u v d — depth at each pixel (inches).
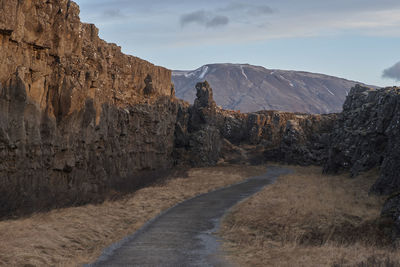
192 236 1010.7
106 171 1833.2
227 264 708.0
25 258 680.4
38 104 1256.8
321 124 4704.7
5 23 1059.9
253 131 5103.3
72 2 1417.3
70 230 917.8
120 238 951.6
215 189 2172.7
